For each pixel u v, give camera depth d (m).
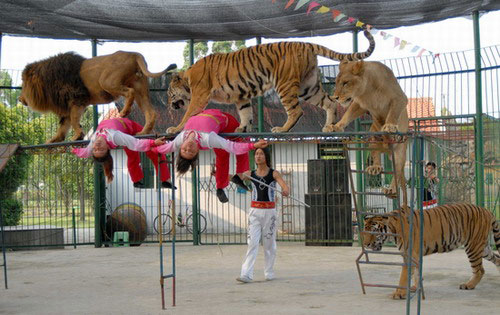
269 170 7.12
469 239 6.35
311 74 7.08
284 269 8.15
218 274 7.84
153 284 7.12
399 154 6.13
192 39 11.94
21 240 11.69
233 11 10.16
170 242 13.09
